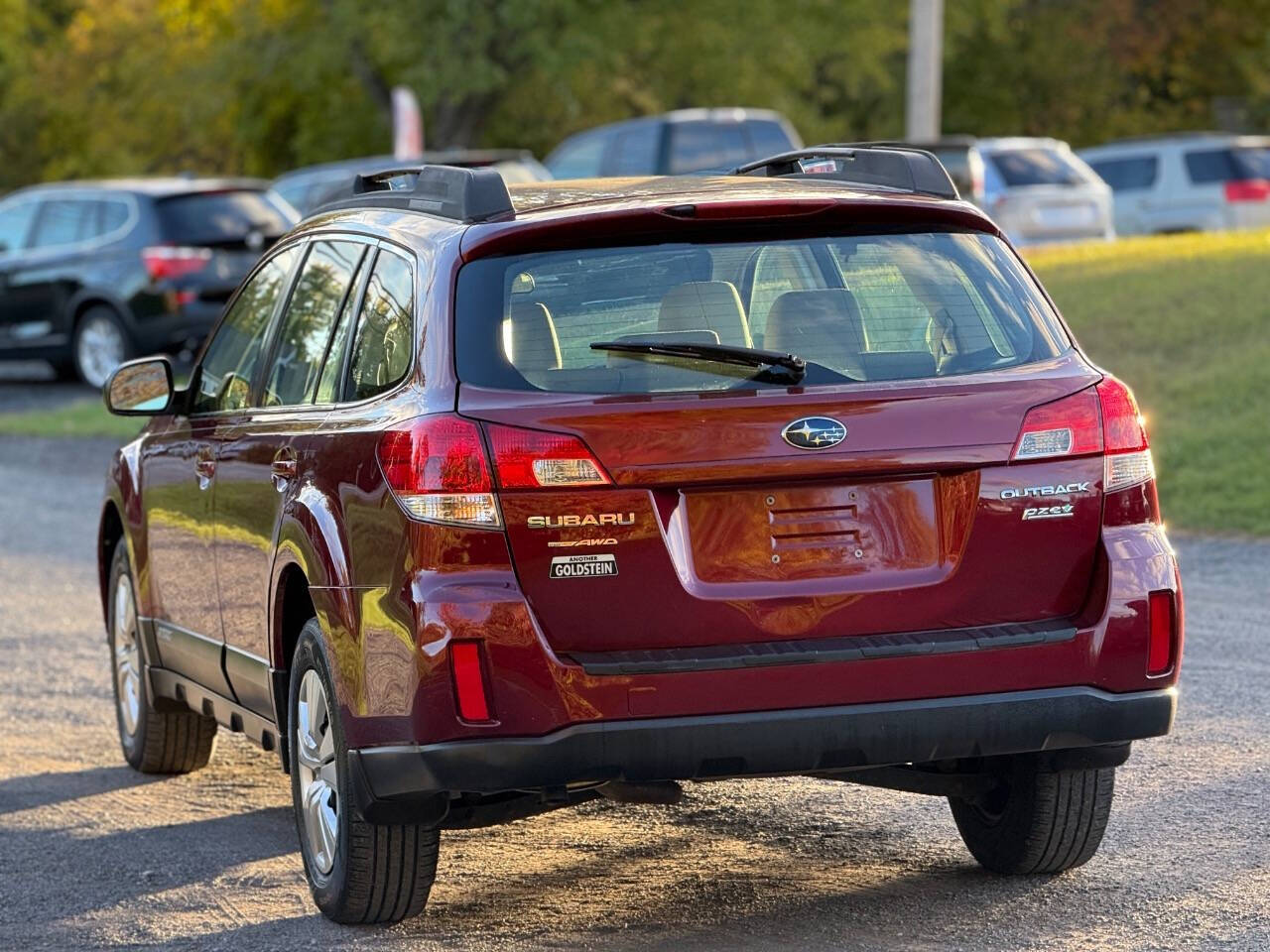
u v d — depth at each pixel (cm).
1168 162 8419
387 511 1308
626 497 1264
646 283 1328
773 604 1275
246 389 1720
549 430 1266
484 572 1262
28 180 14375
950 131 15062
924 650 1283
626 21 11062
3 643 2803
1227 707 2072
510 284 1326
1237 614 2608
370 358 1436
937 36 7162
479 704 1256
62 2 15162
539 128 12550
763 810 1753
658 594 1266
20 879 1642
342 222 1608
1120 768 1842
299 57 11956
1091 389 1348
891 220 1385
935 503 1309
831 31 11875
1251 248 5688
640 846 1650
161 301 6153
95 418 5678
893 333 1338
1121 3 14750
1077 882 1496
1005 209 7269
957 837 1644
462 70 10862
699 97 11906
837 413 1289
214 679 1759
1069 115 15012
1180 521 3409
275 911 1504
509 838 1691
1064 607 1330
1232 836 1602
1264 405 3994
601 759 1255
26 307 6372
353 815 1384
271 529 1538
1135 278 5375
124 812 1867
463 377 1298
